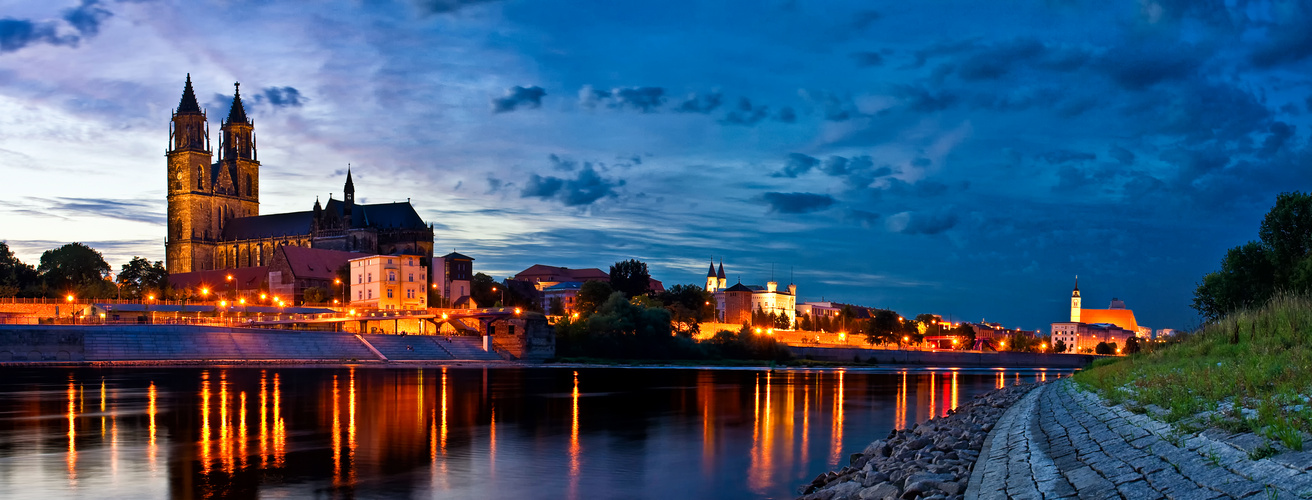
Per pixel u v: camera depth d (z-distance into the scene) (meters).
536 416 69.19
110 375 114.44
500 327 199.00
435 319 194.88
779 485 39.59
